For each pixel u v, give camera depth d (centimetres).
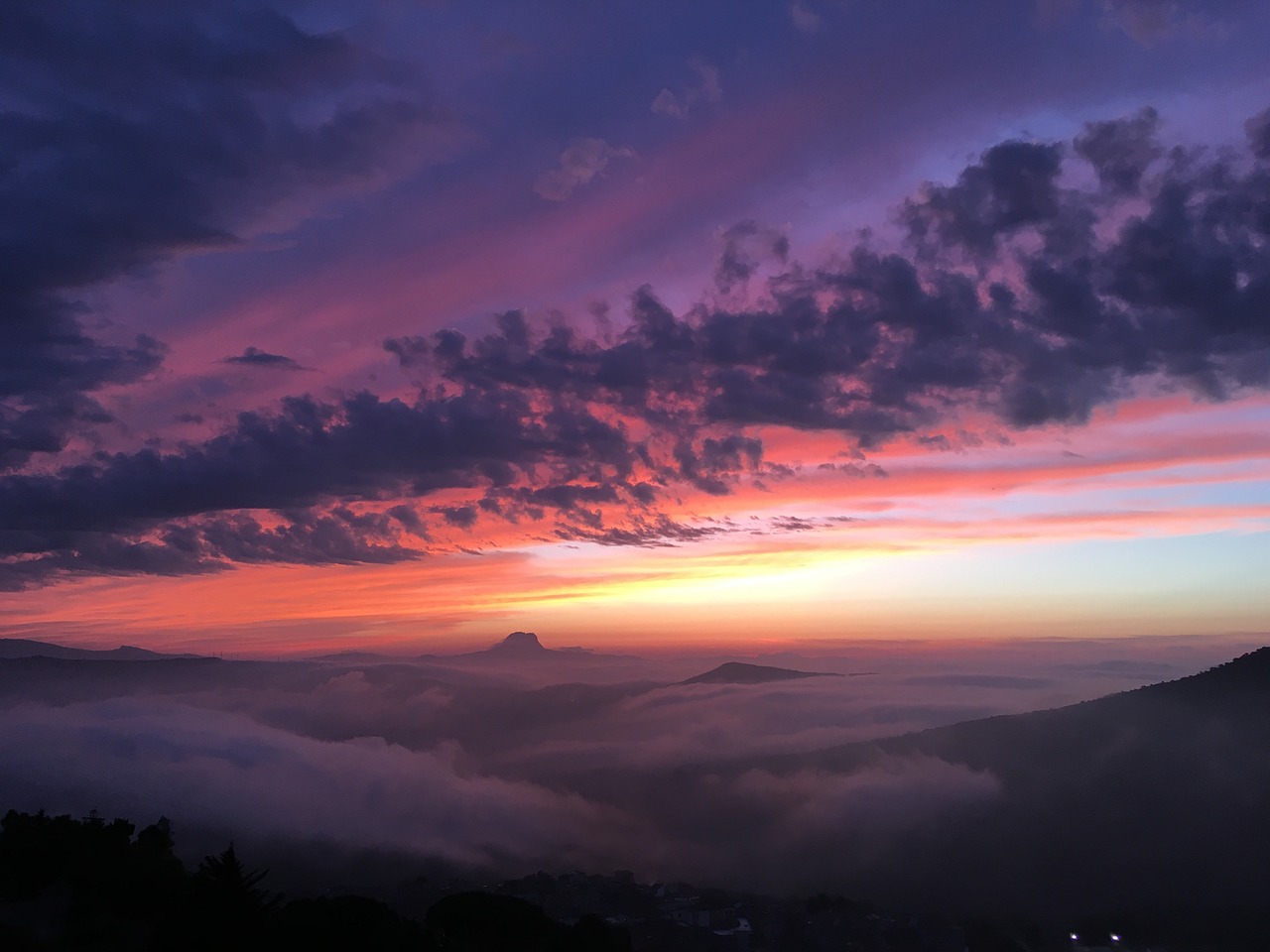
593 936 3872
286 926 3116
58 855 3744
